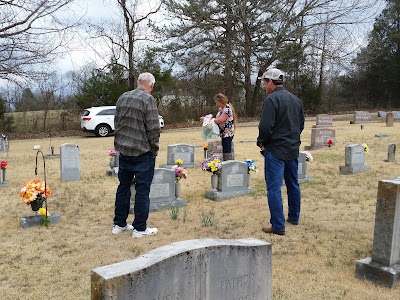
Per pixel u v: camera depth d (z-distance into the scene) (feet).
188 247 7.97
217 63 95.14
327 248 15.69
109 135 76.02
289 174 18.49
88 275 13.50
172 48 90.43
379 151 42.47
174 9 86.58
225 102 29.22
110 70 95.76
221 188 24.47
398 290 12.16
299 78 119.03
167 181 22.58
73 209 22.27
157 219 20.12
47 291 12.38
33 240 17.16
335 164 35.70
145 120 16.30
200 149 49.01
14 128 85.97
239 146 50.26
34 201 19.42
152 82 16.96
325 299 11.66
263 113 16.92
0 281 13.15
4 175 29.40
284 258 14.71
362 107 131.44
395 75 129.08
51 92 89.40
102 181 30.30
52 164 39.73
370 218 19.44
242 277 8.79
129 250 15.74
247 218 20.08
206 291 8.14
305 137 60.64
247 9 89.45
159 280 7.37
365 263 12.88
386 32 132.36
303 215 20.33
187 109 103.71
